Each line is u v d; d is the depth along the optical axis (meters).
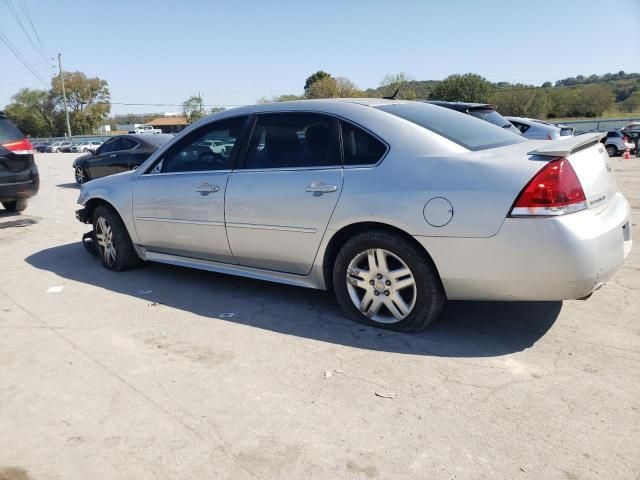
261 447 2.49
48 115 93.31
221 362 3.35
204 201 4.41
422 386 2.96
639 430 2.51
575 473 2.24
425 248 3.34
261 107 4.30
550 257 3.01
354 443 2.49
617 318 3.79
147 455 2.46
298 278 4.07
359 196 3.54
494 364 3.19
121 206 5.14
